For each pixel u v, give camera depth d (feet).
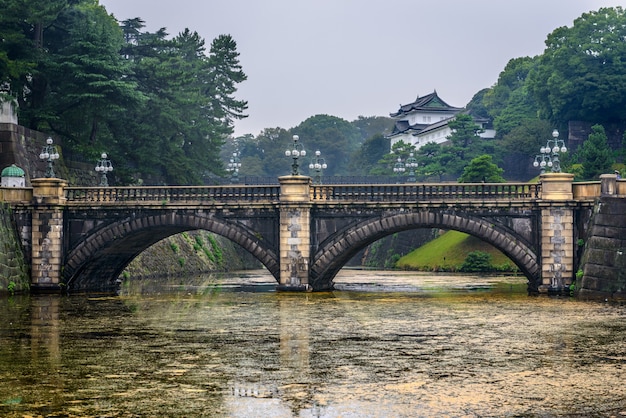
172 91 328.90
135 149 309.01
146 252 305.32
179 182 342.23
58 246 215.51
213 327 145.48
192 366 109.29
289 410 86.84
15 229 214.90
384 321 152.35
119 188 217.77
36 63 253.65
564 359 113.60
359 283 267.39
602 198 195.31
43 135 263.70
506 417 84.07
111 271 242.17
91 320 155.74
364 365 109.70
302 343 127.44
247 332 139.03
